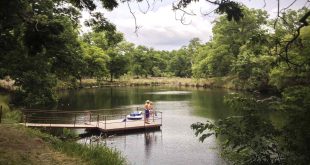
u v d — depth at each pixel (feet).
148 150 65.10
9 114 71.46
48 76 85.71
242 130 21.98
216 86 239.30
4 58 64.85
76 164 34.14
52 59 77.00
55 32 27.45
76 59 81.15
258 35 24.08
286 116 21.30
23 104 92.48
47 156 35.17
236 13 20.83
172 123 92.94
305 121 20.49
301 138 20.45
